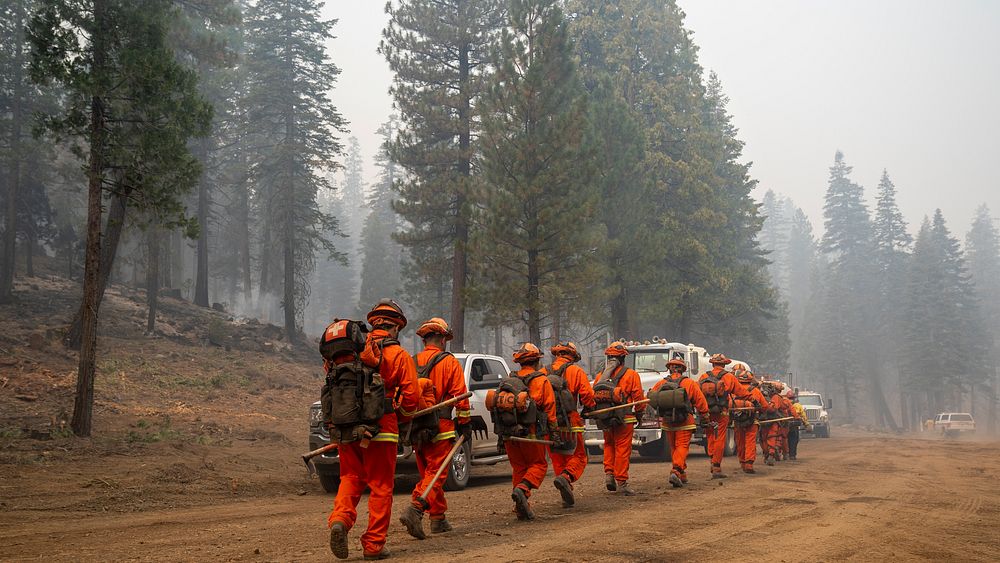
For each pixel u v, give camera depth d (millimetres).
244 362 33094
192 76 19281
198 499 11250
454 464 12516
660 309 40188
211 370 30656
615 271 33219
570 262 28625
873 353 84188
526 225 26906
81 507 10133
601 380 11562
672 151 45750
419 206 34562
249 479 13594
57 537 7633
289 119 45750
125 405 23250
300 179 45062
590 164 27453
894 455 22250
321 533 7754
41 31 17953
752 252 58094
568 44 28672
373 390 6008
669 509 9422
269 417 25281
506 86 28000
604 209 33281
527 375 8953
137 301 41312
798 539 7133
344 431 5984
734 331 52719
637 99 45156
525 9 28531
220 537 7527
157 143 18344
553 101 27828
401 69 35344
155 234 35688
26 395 22031
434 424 7215
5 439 16516
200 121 19297
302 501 11281
